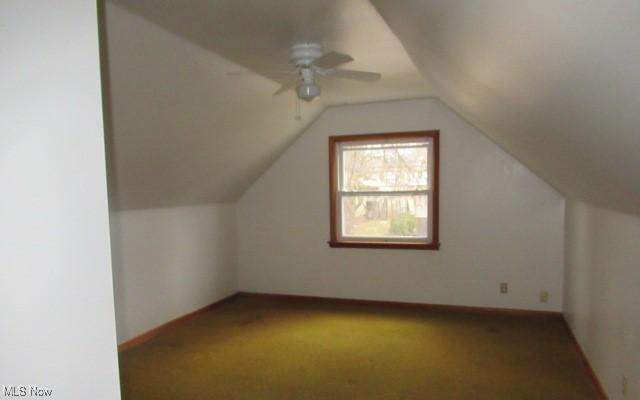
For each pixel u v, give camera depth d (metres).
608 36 0.74
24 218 0.71
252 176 4.77
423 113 4.30
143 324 3.64
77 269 0.80
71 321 0.79
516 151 3.35
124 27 2.01
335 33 2.41
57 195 0.76
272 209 4.94
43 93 0.74
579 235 3.23
